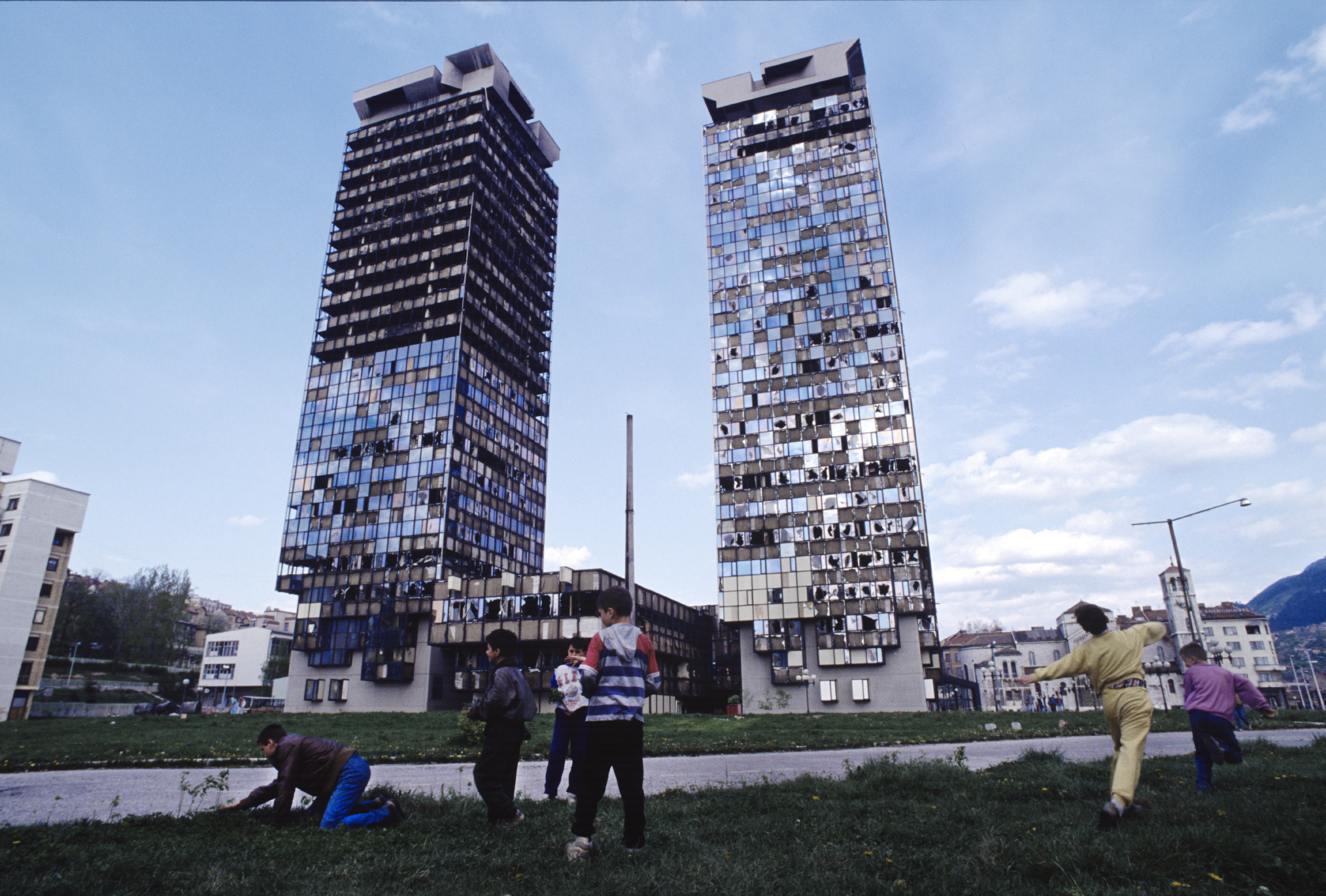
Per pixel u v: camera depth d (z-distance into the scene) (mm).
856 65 84562
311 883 5375
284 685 98750
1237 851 5230
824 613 62844
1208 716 8352
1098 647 7590
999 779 9820
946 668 132875
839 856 5777
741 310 74562
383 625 66375
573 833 6633
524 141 99938
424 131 91125
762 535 66438
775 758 17828
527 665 63312
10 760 19469
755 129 81938
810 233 75438
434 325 77938
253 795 8648
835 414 68438
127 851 6566
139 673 100688
